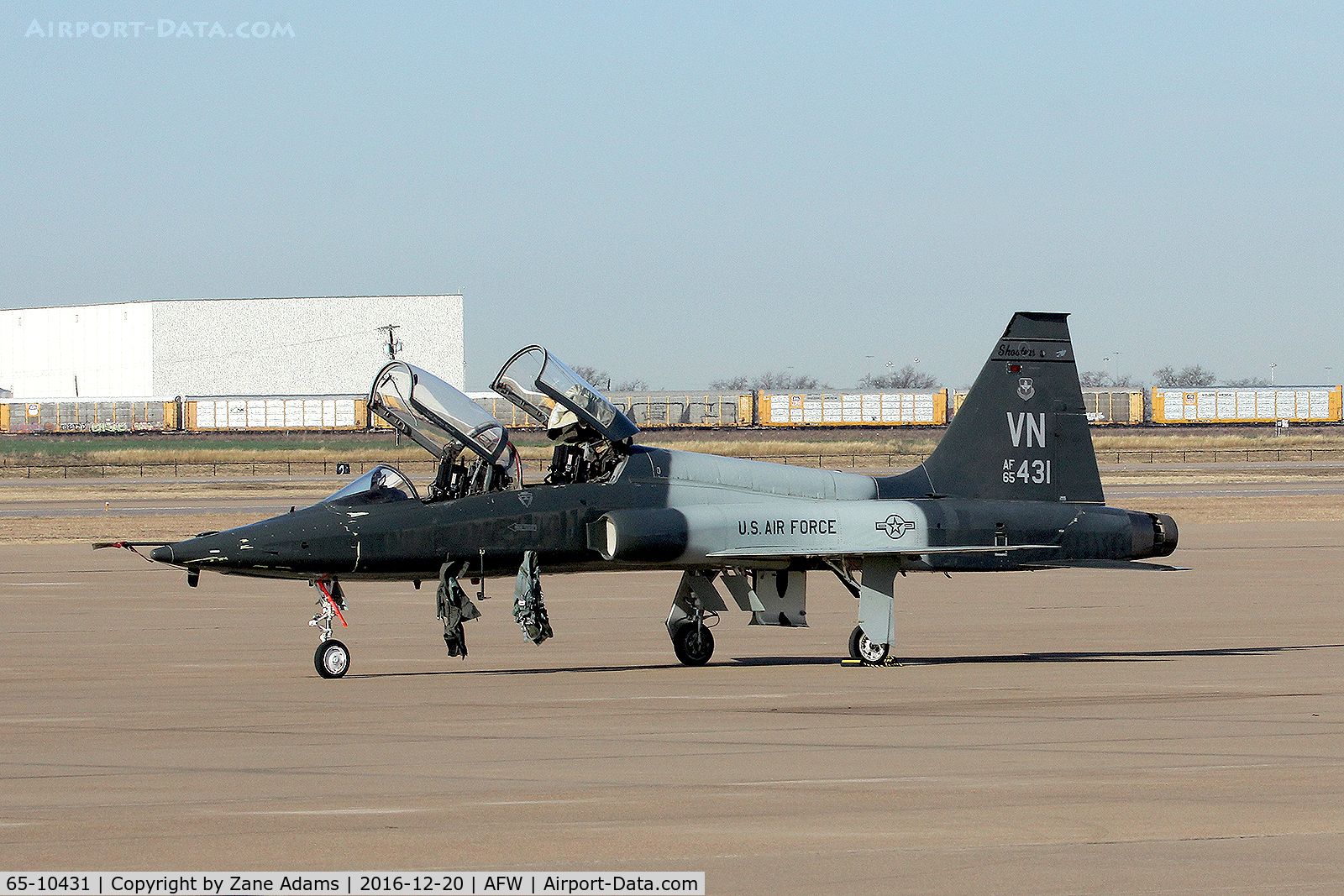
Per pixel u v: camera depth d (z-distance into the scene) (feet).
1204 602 308.81
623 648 234.99
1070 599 317.83
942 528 218.38
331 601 200.85
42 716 161.58
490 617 286.05
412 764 130.93
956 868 95.61
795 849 100.53
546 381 211.00
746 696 176.55
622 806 113.50
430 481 232.12
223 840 103.24
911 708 166.09
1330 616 280.31
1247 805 113.80
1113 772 127.13
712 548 206.90
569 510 207.82
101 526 549.95
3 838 103.65
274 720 158.20
